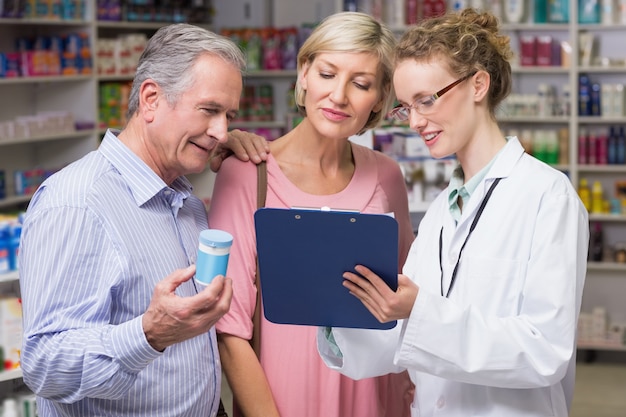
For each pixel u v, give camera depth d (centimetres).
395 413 297
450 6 809
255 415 269
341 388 279
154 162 238
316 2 896
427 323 227
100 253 220
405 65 239
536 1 784
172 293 204
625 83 789
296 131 290
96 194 223
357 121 272
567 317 227
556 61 788
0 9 659
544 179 238
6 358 396
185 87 227
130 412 229
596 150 782
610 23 773
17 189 714
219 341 274
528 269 233
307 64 276
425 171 443
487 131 246
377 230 217
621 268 782
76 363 211
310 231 221
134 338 207
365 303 229
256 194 280
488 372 227
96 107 761
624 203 780
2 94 738
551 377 226
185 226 250
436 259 252
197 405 240
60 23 720
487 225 240
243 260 275
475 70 238
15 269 409
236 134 290
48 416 237
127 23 793
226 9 909
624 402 662
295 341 276
